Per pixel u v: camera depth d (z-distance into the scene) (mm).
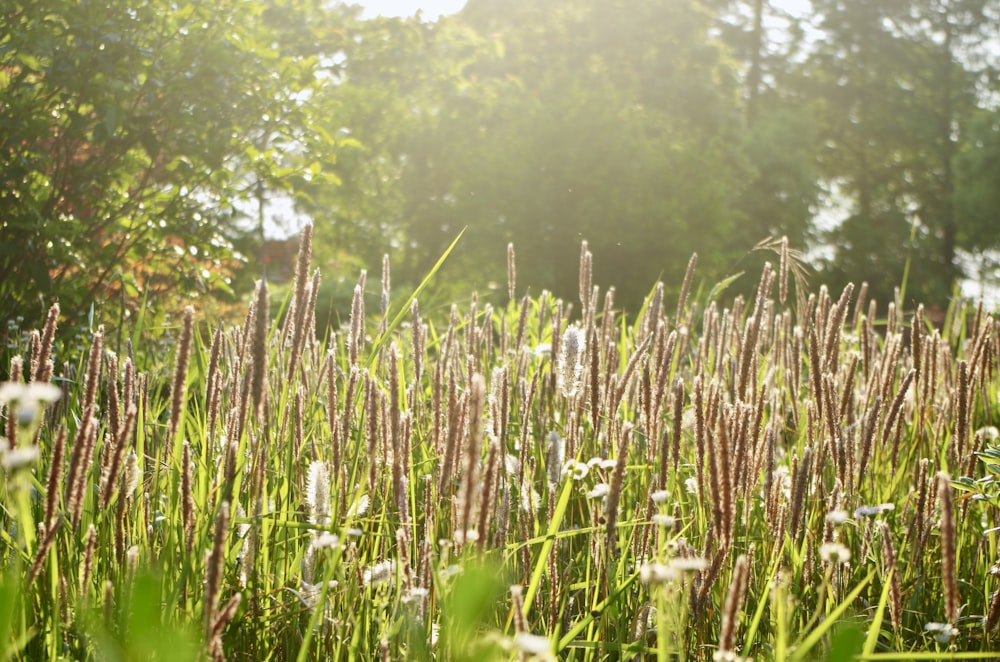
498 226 18406
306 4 12398
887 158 43875
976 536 2549
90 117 5797
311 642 1709
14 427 1240
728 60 29641
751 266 21297
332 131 8922
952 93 43406
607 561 1926
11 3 5508
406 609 1486
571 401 2318
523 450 1975
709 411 1966
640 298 17984
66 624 1512
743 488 2041
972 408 2695
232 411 1813
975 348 2693
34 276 5199
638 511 2061
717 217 18766
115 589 1521
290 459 1947
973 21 43375
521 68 24641
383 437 1857
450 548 1840
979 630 2178
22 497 1279
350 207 19219
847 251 37719
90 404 1439
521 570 2025
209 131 6195
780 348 3379
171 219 6223
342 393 2604
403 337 4211
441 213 18906
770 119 35875
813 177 35156
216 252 6637
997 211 36656
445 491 1967
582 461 2359
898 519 2678
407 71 18156
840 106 43656
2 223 5457
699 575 1839
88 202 6023
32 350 1742
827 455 2512
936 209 41312
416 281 19266
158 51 5965
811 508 2357
